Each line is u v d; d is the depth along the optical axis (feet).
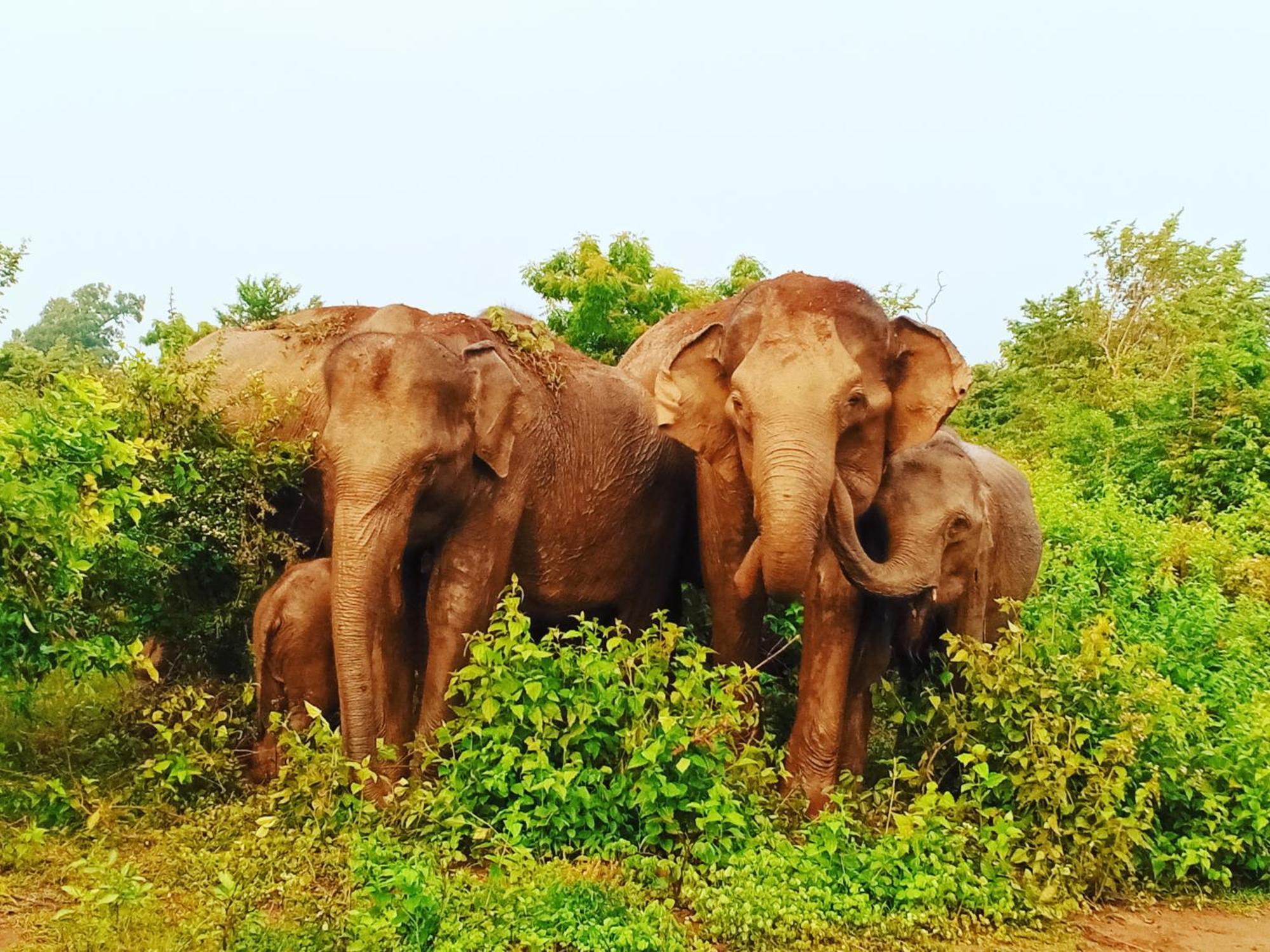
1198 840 19.90
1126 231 89.76
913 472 22.44
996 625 24.56
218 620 24.16
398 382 20.49
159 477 22.94
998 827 18.49
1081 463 57.31
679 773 18.19
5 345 51.03
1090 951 17.03
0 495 17.92
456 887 15.60
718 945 16.07
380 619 20.04
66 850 17.75
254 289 33.09
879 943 16.48
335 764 17.90
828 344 20.49
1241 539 41.09
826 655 21.68
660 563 27.35
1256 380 52.39
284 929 14.67
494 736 18.61
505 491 22.48
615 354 55.06
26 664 19.24
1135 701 20.79
